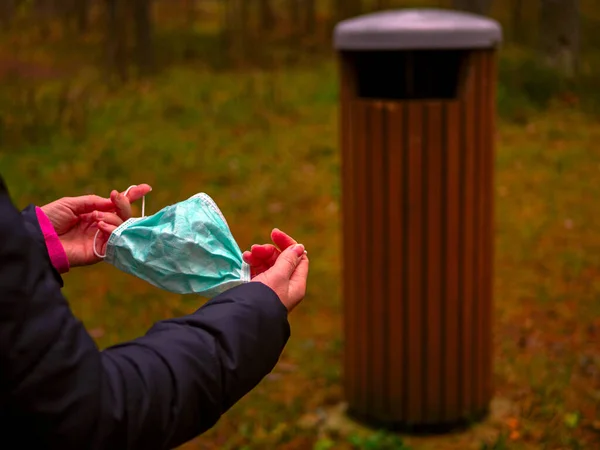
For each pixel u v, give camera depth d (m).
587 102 10.67
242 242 6.18
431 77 3.40
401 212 3.08
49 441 0.91
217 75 13.14
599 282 5.31
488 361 3.42
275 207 6.96
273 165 8.11
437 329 3.21
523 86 10.93
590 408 3.70
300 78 12.52
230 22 18.25
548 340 4.48
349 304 3.39
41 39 17.98
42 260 0.94
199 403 1.00
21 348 0.88
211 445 3.50
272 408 3.76
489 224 3.24
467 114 3.00
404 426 3.36
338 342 4.44
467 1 11.06
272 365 1.10
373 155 3.06
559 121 9.84
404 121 2.98
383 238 3.14
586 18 18.95
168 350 1.00
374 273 3.21
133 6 13.53
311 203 7.06
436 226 3.08
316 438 3.47
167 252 1.26
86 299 5.22
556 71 11.52
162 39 17.30
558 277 5.42
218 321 1.05
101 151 8.49
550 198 7.16
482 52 2.98
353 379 3.46
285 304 1.18
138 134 9.26
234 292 1.11
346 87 3.15
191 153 8.49
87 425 0.91
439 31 2.85
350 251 3.30
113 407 0.94
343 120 3.19
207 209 1.31
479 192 3.13
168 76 13.05
